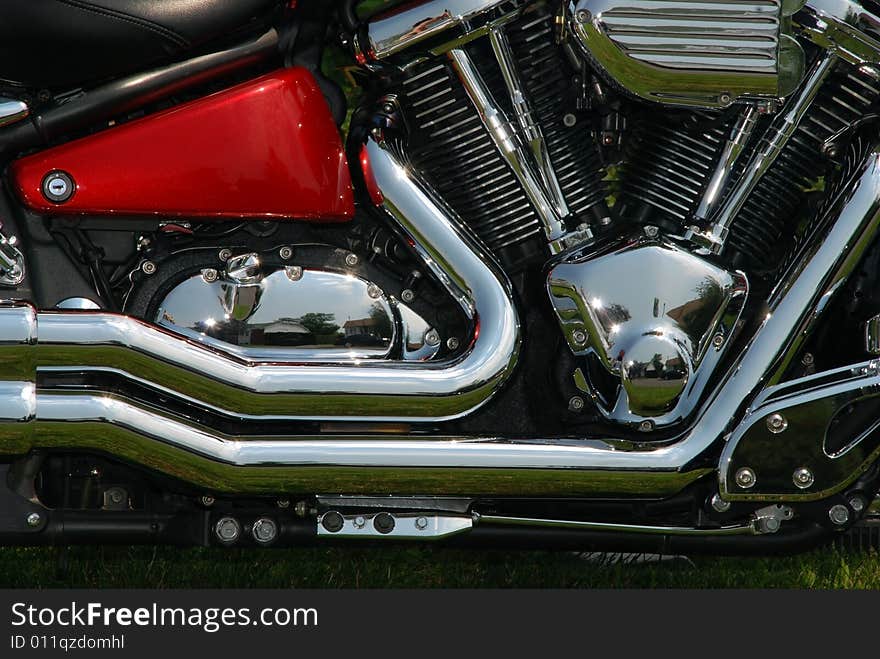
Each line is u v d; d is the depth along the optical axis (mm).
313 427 5309
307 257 5355
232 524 5441
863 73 5230
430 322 5434
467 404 5223
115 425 5082
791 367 5434
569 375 5430
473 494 5309
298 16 5211
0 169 5121
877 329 5406
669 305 5199
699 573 6723
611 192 5492
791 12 5109
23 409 4996
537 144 5230
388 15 5078
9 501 5246
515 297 5270
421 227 5184
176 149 5039
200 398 5152
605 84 5273
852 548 6281
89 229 5219
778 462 5406
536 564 6730
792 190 5473
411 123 5297
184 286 5266
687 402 5340
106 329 5039
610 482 5312
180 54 5125
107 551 6637
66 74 5047
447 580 6633
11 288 5176
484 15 5047
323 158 5152
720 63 5066
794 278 5340
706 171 5344
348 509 5410
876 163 5281
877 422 5445
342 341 5320
